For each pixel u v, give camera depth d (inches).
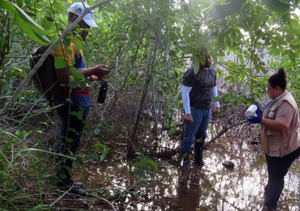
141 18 141.5
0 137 83.3
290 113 113.7
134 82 185.0
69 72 91.1
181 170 164.2
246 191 147.0
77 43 83.1
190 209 124.0
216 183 153.6
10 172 92.4
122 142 181.2
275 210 127.8
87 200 106.3
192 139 161.0
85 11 65.9
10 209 81.9
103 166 151.6
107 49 180.7
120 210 112.7
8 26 87.0
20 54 134.9
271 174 124.6
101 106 177.0
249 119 125.9
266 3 50.1
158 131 193.8
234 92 163.3
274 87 120.1
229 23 85.6
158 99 189.2
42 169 101.9
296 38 98.7
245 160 191.6
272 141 119.7
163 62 165.6
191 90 155.8
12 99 69.1
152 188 137.3
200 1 82.4
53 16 80.4
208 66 149.9
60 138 99.7
